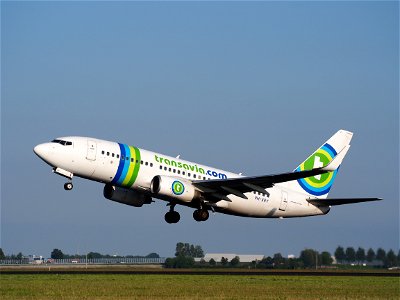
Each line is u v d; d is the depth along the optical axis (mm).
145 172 158375
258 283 127000
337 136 183000
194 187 160375
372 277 156375
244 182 157250
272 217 176000
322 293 108375
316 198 179875
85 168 153625
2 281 125688
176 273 168875
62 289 107938
